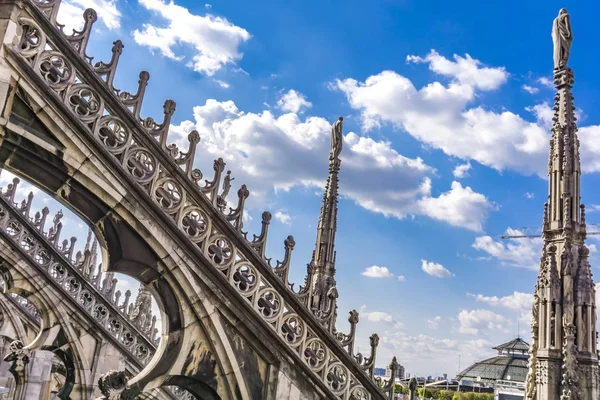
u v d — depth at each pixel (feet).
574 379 63.62
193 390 33.55
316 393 35.12
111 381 30.60
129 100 31.45
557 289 67.92
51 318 59.93
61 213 62.95
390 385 37.99
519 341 396.37
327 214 88.43
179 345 32.14
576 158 73.61
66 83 29.14
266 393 33.63
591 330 66.33
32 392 66.80
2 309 73.00
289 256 35.99
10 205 57.41
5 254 56.59
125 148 30.96
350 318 37.91
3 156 28.86
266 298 35.40
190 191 32.78
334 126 93.09
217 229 33.53
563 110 75.87
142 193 30.99
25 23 27.86
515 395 254.47
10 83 27.27
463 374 392.47
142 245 31.48
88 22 30.48
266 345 33.81
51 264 59.98
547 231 72.02
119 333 64.69
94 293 63.41
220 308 33.04
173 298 32.50
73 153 29.32
